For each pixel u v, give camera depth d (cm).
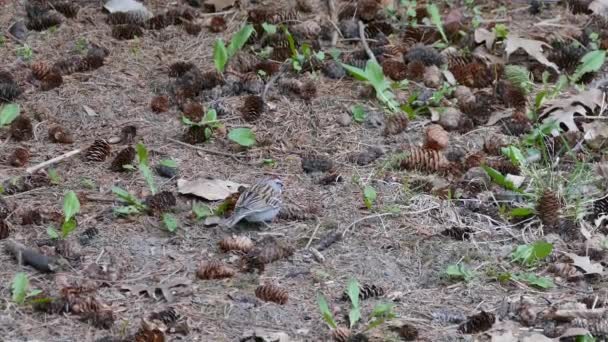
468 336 900
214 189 1097
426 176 1141
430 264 1002
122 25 1415
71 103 1253
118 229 1033
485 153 1186
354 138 1211
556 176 1129
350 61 1345
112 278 955
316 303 936
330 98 1282
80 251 990
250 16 1447
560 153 1181
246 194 1035
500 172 1141
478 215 1074
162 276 963
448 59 1368
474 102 1266
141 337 855
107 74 1319
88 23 1429
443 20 1466
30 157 1152
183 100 1259
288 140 1207
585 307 937
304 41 1396
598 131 1209
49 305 902
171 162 1131
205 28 1434
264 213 1035
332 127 1230
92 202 1077
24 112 1234
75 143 1187
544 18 1498
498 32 1400
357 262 1000
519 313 923
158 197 1066
